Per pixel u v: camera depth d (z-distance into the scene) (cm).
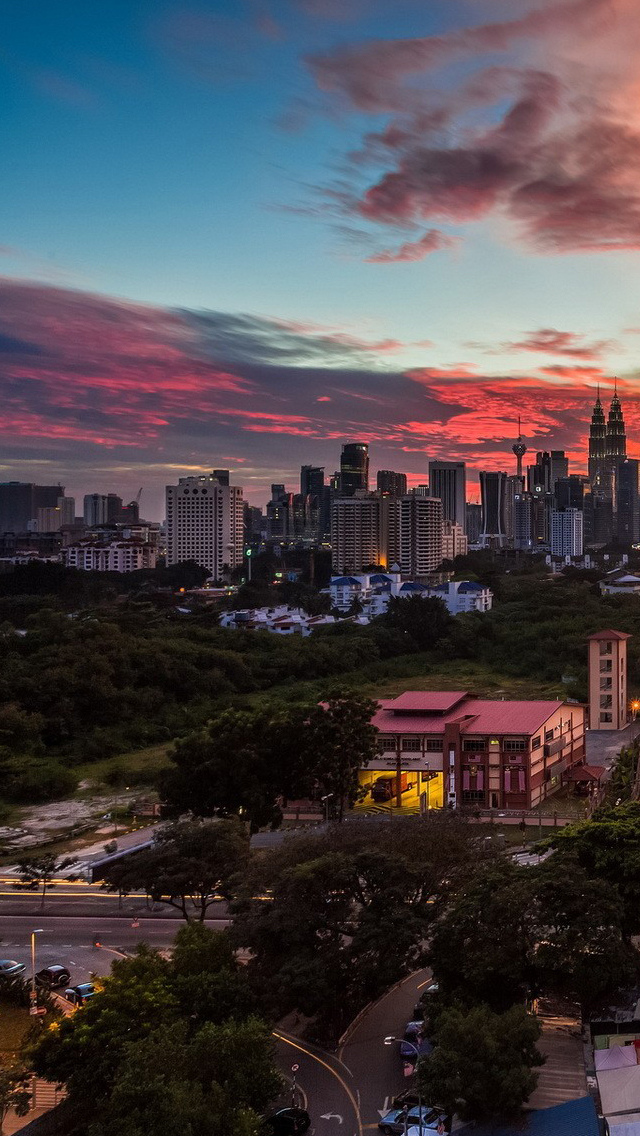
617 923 6438
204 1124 5066
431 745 12688
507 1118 5272
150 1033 5656
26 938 8694
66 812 13538
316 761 11156
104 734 17375
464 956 6331
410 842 7419
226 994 6275
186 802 11088
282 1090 6041
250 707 18162
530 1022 5556
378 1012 7100
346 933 6912
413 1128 5484
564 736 13550
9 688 17938
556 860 6938
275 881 7075
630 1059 5603
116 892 9862
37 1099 6250
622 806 8650
